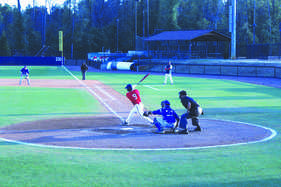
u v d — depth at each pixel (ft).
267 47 185.57
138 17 374.02
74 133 33.55
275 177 19.71
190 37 205.26
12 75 139.03
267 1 378.73
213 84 99.76
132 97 37.22
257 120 42.45
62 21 422.00
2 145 28.17
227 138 31.50
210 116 45.62
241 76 137.59
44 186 18.19
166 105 34.55
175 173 20.47
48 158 23.68
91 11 456.04
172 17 355.97
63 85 92.63
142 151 26.22
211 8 407.03
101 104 56.18
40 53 318.65
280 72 132.36
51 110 49.39
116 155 24.82
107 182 18.85
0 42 321.93
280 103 59.47
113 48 382.22
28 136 32.09
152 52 233.14
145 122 40.14
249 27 353.72
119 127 36.94
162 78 126.21
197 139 31.01
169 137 31.86
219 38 220.02
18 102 57.88
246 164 22.38
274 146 28.09
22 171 20.65
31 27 422.00
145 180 19.19
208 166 21.91
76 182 18.81
